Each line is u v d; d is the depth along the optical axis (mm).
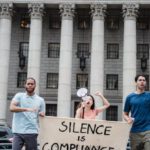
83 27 57844
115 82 56719
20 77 57344
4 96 51000
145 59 55938
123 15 51688
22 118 11148
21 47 57906
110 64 57125
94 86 49594
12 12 53500
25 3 52750
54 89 56906
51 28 58094
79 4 52250
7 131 20922
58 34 57906
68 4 51844
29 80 11383
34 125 11180
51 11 56969
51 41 57844
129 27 50719
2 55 51781
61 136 10750
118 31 57562
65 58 50656
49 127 10781
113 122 10766
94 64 50062
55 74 57250
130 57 49688
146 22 57500
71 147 10727
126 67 49625
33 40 51500
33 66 50906
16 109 11016
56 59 57531
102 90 49781
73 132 10758
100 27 51125
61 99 50000
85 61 56969
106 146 10727
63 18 51781
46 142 10742
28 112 11125
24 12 57625
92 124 10766
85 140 10734
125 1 51281
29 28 58062
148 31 57375
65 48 50875
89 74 56781
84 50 57594
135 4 51156
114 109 56062
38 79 50906
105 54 57375
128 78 49281
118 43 57312
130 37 50312
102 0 51531
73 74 57000
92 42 51000
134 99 10930
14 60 57688
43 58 57594
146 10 55719
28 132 11094
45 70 57438
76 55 57406
